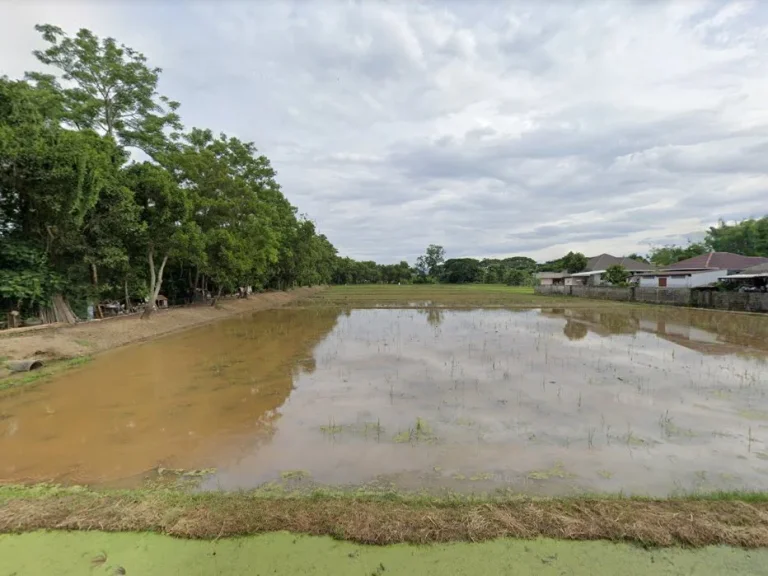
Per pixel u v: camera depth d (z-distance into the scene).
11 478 4.90
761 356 11.44
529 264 105.25
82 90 19.19
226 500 3.96
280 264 38.56
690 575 2.96
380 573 2.98
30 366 9.99
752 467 4.99
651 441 5.75
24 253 13.01
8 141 11.28
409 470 4.92
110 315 18.41
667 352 12.01
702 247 53.38
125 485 4.68
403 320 20.84
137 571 3.06
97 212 14.75
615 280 39.28
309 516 3.61
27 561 3.18
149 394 8.23
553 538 3.34
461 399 7.69
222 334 16.45
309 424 6.50
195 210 21.17
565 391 8.16
